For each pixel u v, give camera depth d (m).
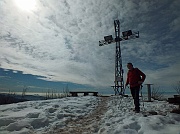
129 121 4.67
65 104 8.64
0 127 4.63
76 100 11.21
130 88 6.62
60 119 5.71
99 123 5.11
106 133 3.99
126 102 10.20
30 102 9.18
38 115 5.86
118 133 3.88
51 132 4.39
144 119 4.73
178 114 5.42
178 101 8.37
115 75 20.23
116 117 5.64
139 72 6.46
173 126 4.04
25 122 4.91
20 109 7.00
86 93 17.78
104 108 8.34
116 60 20.66
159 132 3.63
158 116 5.00
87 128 4.68
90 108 8.20
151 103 9.08
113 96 15.41
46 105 8.12
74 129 4.63
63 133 4.29
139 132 3.85
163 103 8.90
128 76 6.78
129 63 6.67
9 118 5.27
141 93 6.80
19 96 20.50
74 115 6.37
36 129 4.66
